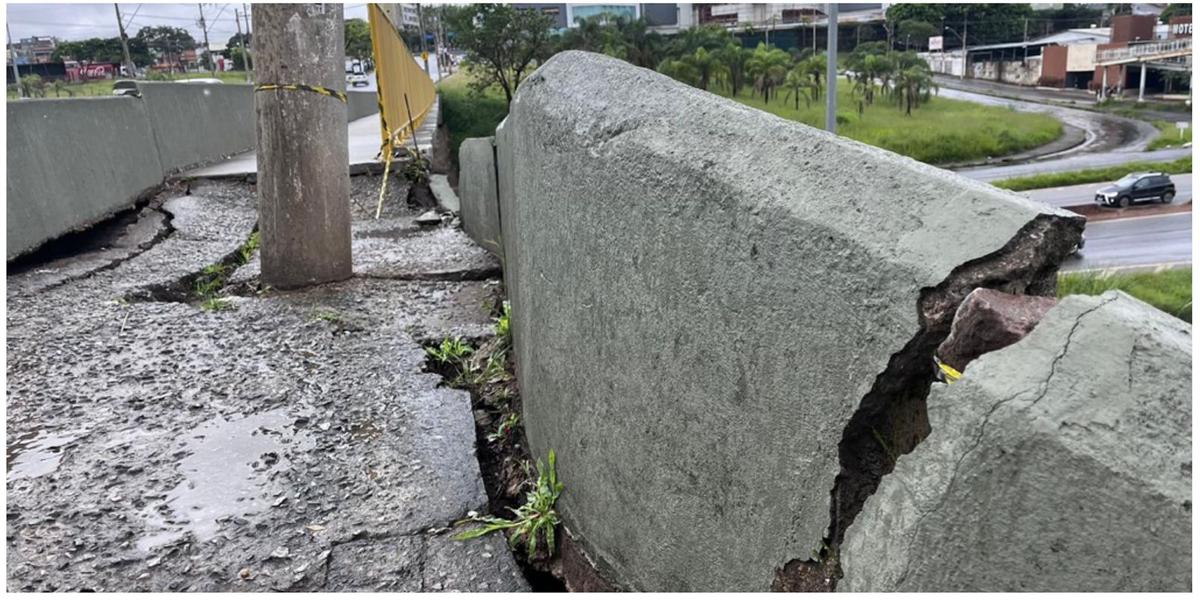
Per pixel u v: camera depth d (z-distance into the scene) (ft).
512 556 6.30
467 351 10.93
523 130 7.42
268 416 8.56
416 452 7.79
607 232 5.65
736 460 4.58
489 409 9.37
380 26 26.37
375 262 15.47
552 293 6.75
